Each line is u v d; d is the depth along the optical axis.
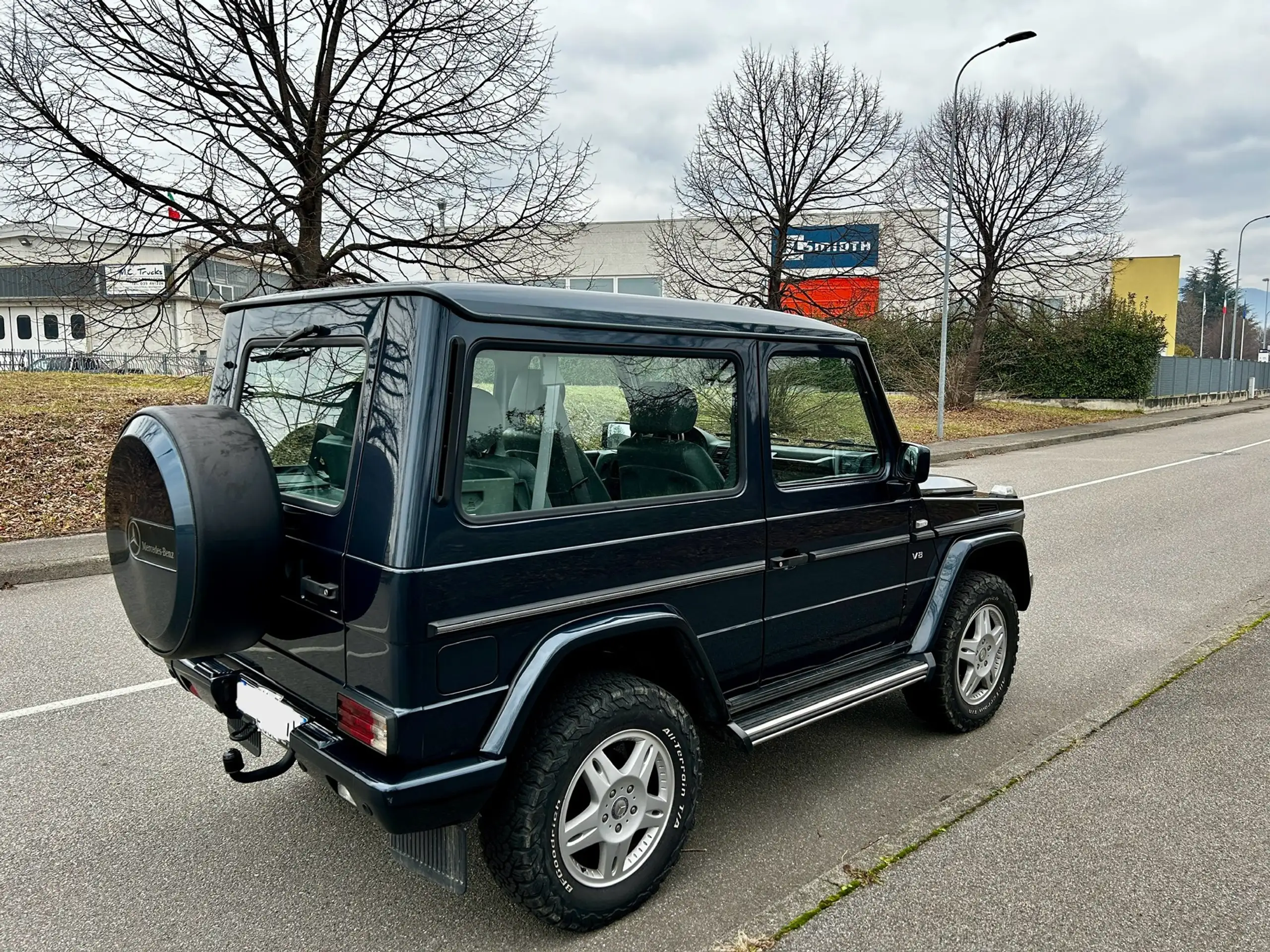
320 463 2.73
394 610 2.31
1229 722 4.33
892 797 3.73
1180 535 9.55
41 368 34.00
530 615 2.55
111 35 10.54
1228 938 2.70
